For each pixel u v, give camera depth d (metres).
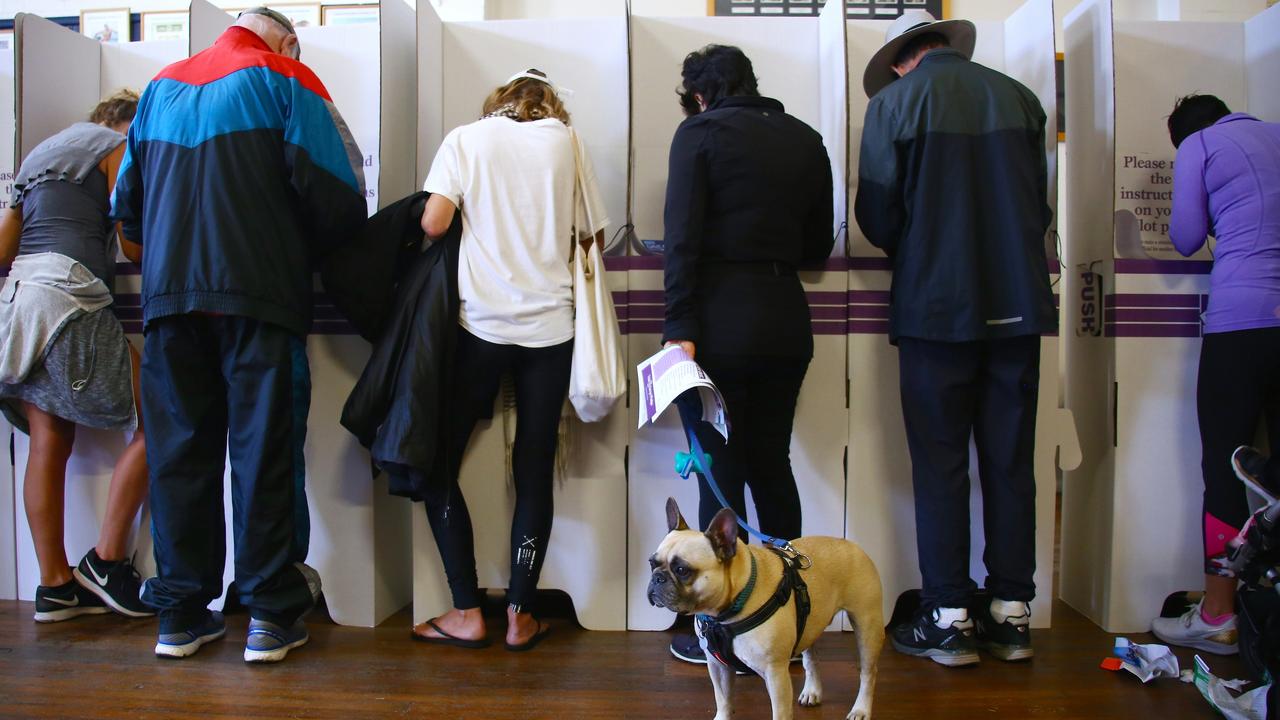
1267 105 2.32
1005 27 2.42
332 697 1.70
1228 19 3.44
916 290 1.88
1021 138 1.85
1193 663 1.93
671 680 1.81
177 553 1.88
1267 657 1.51
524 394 1.96
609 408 1.96
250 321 1.80
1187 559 2.16
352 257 1.93
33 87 2.34
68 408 2.09
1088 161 2.31
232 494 1.89
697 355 1.75
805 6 3.90
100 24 3.93
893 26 2.15
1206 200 2.03
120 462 2.19
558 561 2.15
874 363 2.17
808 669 1.67
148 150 1.86
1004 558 1.93
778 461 1.88
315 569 2.18
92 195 2.18
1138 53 2.36
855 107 2.41
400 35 2.27
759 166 1.76
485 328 1.89
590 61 2.42
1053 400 2.16
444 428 1.91
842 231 2.26
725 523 1.28
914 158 1.88
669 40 2.42
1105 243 2.22
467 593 2.00
